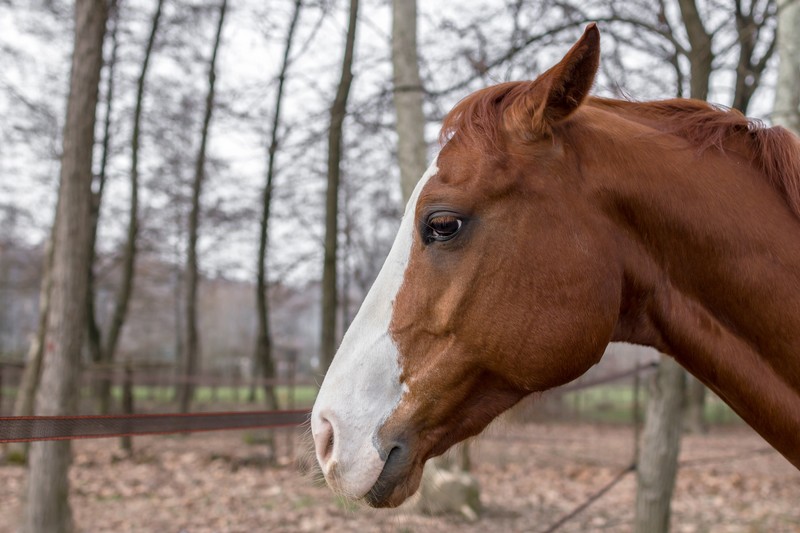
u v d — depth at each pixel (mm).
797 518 6812
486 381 1771
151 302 24422
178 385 14578
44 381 5246
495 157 1710
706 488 8297
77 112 5418
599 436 13156
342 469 1694
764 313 1691
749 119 1865
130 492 7473
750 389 1720
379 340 1778
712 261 1726
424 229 1743
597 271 1696
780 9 5062
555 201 1703
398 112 5789
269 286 17141
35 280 20297
